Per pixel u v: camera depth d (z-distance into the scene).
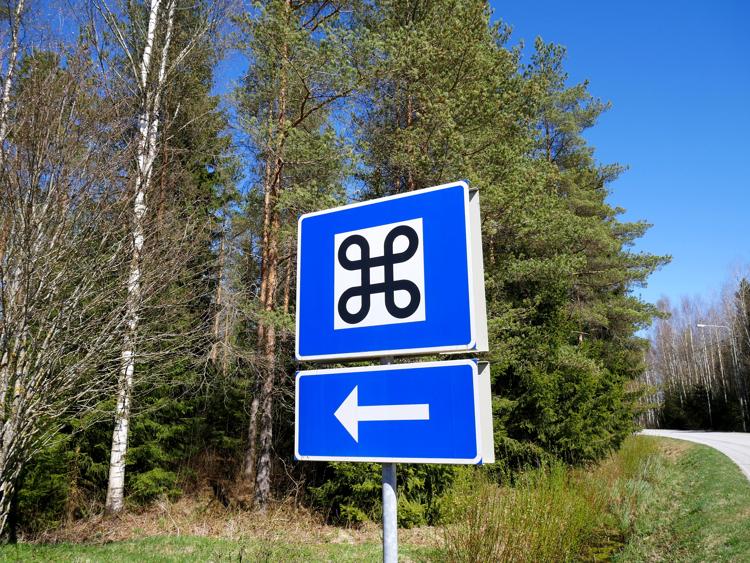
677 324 62.97
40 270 6.53
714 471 14.23
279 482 13.67
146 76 11.33
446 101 11.12
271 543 7.27
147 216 8.19
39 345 6.63
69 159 6.77
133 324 7.75
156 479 12.67
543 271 14.13
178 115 13.39
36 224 6.46
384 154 12.45
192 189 12.15
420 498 11.05
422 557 7.86
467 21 12.19
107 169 7.43
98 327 7.39
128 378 8.74
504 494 7.07
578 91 25.34
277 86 12.01
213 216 14.23
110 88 8.75
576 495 8.41
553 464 9.38
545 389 15.27
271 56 11.32
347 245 2.47
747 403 43.97
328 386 2.37
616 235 27.17
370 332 2.31
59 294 7.02
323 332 2.44
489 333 12.23
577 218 16.56
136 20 12.43
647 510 11.67
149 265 7.98
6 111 7.11
